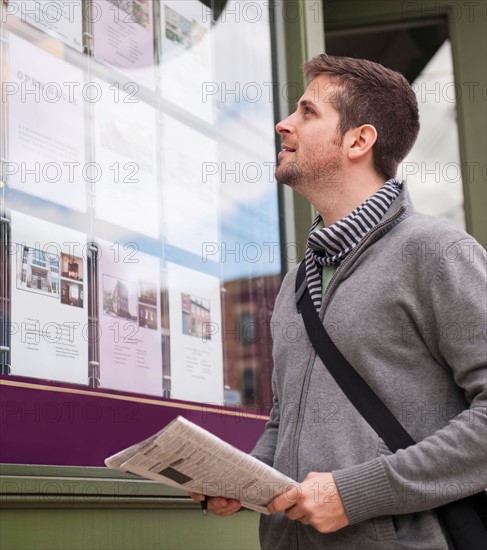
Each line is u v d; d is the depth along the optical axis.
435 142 3.89
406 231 1.77
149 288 2.50
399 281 1.72
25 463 2.01
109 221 2.41
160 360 2.50
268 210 3.06
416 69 3.92
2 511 1.92
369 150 1.93
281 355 1.85
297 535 1.73
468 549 1.62
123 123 2.52
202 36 2.90
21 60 2.23
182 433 1.50
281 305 1.94
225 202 2.87
